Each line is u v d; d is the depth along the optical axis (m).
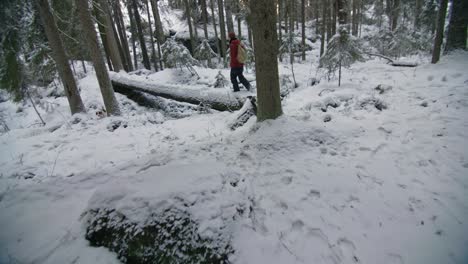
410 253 2.00
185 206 2.22
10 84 7.27
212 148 3.79
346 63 6.93
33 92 8.12
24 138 5.60
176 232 2.10
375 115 4.57
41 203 2.93
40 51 8.81
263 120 3.97
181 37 20.83
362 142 3.59
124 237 2.19
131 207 2.29
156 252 2.07
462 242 2.06
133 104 8.60
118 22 15.66
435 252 2.00
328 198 2.58
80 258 2.19
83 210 2.69
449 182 2.66
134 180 2.67
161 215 2.19
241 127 4.86
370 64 10.45
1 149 4.86
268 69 3.66
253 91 6.92
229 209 2.26
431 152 3.18
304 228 2.25
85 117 6.86
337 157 3.25
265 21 3.42
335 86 7.11
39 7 6.17
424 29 13.50
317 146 3.46
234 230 2.17
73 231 2.46
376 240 2.12
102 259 2.17
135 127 5.98
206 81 9.94
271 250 2.06
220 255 1.98
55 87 10.72
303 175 2.92
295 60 16.66
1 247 2.36
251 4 3.42
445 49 7.83
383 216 2.35
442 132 3.59
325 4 14.98
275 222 2.34
